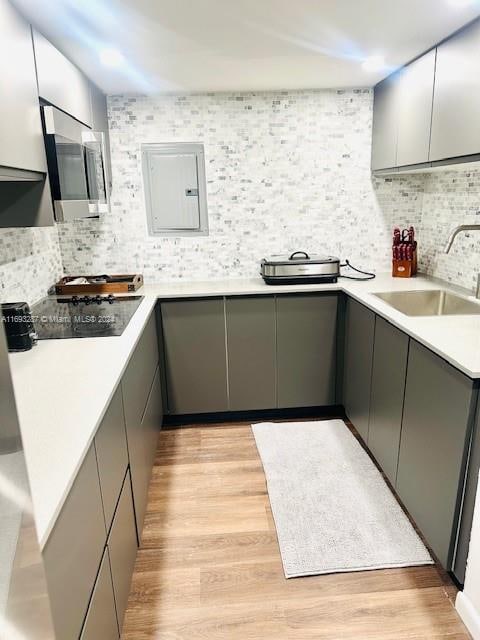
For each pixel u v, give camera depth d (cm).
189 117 290
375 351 229
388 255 318
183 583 174
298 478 234
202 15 167
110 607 133
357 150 301
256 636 153
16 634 58
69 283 278
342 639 151
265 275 283
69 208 188
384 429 219
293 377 289
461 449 149
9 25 143
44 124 170
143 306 242
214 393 288
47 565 85
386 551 186
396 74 255
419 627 154
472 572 149
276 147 298
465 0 162
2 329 55
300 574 176
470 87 187
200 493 226
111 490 139
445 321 194
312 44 204
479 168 236
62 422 118
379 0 161
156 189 299
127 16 165
